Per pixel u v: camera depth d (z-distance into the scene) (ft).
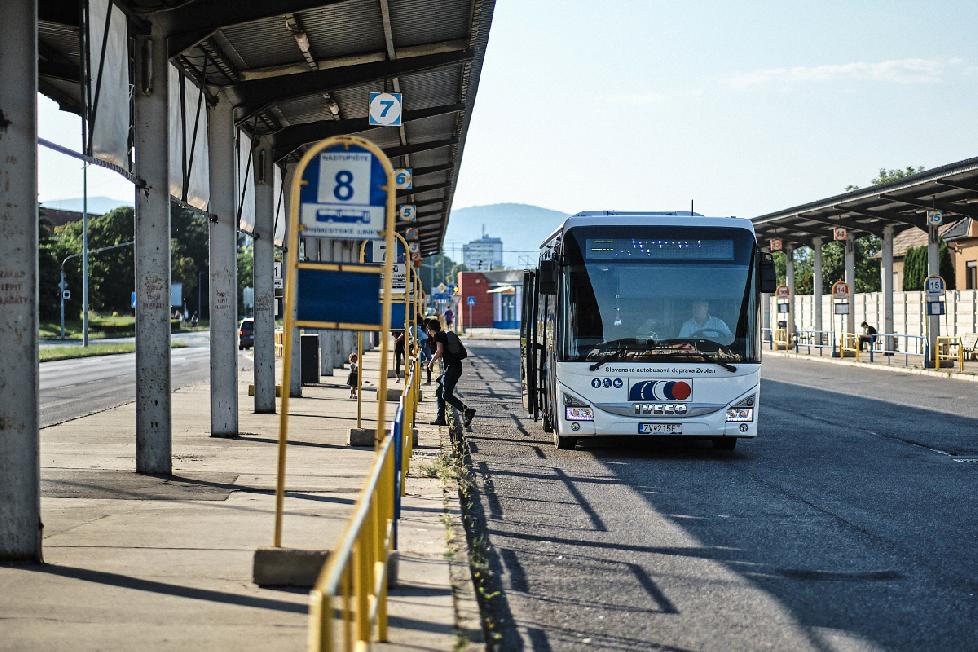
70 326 348.79
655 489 44.16
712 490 43.96
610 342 55.01
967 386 110.01
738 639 22.68
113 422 68.03
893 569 29.43
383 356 24.94
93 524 33.58
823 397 96.12
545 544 32.73
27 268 28.45
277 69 65.05
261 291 76.74
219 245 61.36
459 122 94.58
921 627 23.65
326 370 118.83
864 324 168.76
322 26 58.13
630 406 54.90
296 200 24.70
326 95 75.77
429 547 30.35
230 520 34.27
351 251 137.80
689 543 32.96
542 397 67.67
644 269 55.21
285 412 25.61
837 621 24.13
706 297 55.06
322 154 24.76
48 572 26.94
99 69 39.14
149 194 45.27
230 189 61.82
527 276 74.33
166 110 45.60
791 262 194.90
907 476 48.26
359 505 16.26
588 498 41.75
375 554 20.02
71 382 117.08
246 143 73.51
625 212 60.44
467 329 373.20
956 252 199.11
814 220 159.22
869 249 305.12
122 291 444.96
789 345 194.80
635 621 24.09
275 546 25.81
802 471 49.88
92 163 38.27
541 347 67.21
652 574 28.76
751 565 29.91
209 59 59.47
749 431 55.16
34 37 28.68
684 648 22.02
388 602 24.21
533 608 25.18
